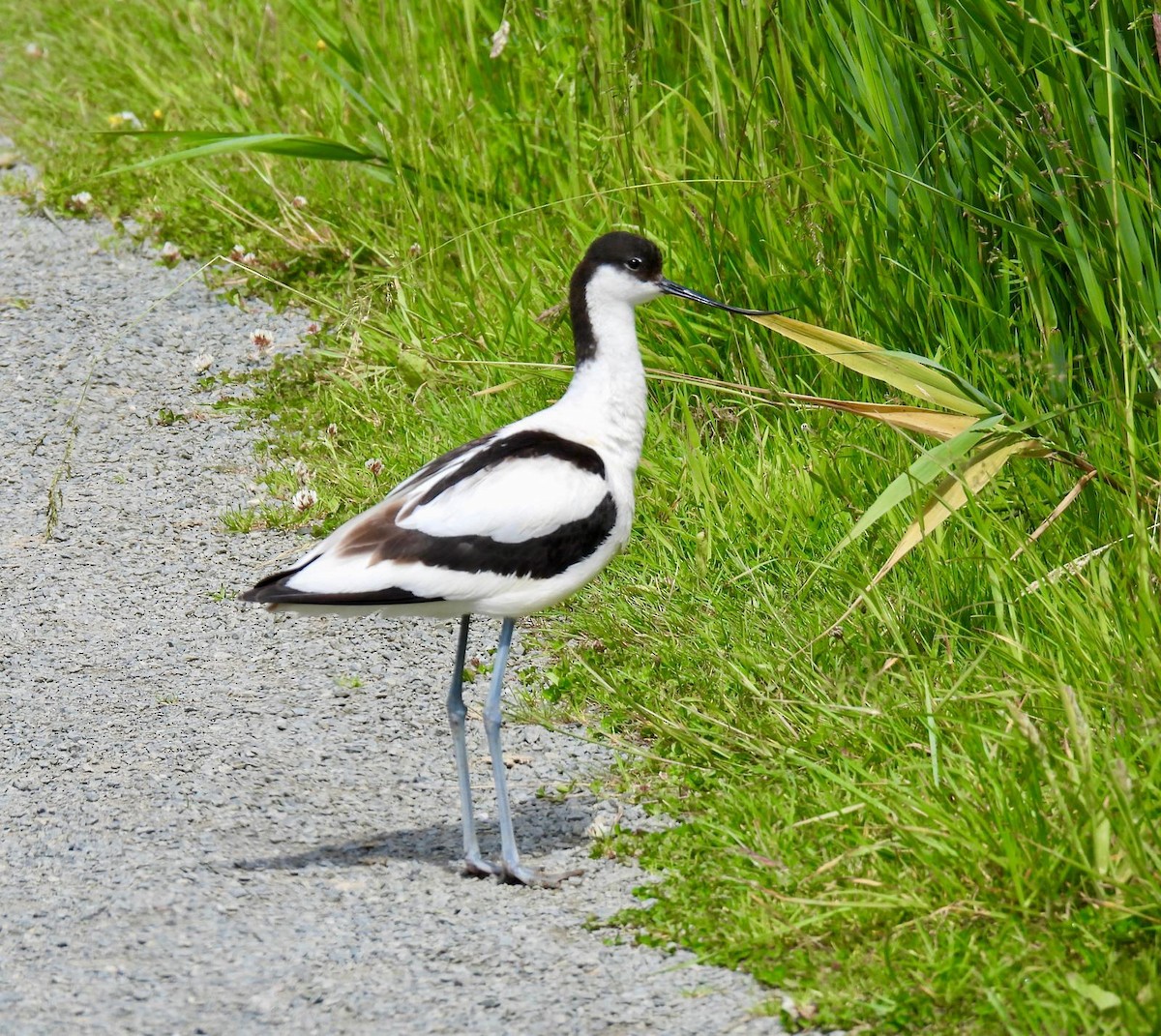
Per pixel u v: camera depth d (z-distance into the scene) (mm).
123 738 9586
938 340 11555
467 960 7469
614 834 8539
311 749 9516
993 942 7191
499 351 13719
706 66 13523
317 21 17266
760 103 13078
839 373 12031
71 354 15336
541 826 8734
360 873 8266
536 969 7375
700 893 7867
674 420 12477
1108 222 10133
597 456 8609
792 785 8586
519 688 10164
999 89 10633
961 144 11156
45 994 7199
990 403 9875
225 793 8992
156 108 19828
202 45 20359
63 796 8961
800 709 9289
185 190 18188
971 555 9789
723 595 10539
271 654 10703
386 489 12578
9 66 22656
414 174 15766
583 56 14758
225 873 8227
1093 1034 6535
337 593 8023
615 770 9211
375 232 16344
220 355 15383
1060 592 8984
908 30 11609
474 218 15281
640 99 14719
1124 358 9406
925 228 11531
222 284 16703
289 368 14930
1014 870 7359
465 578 8188
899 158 11484
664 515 11445
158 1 22453
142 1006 7113
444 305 14539
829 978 7121
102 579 11688
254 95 19281
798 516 10898
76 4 24906
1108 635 8875
